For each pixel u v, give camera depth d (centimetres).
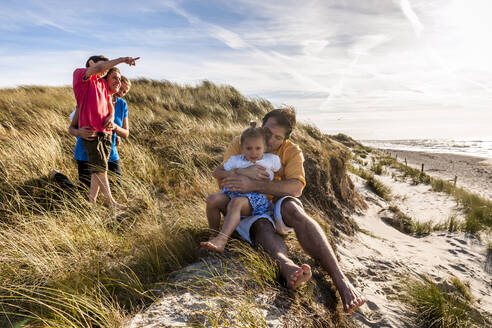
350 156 1731
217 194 254
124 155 488
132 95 953
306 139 628
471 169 3206
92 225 283
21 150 424
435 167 3381
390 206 771
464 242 627
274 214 248
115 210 323
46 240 248
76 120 317
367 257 388
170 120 712
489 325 311
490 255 573
